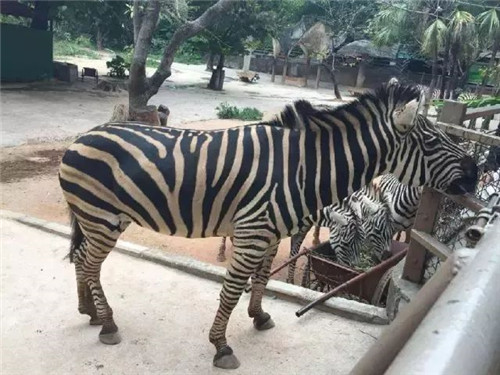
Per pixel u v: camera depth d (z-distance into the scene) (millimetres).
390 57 31141
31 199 7777
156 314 3824
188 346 3447
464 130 3496
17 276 4281
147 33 9008
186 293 4172
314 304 3875
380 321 3805
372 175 3072
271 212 2936
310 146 2979
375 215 5621
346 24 30922
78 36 40688
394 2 25359
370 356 797
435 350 474
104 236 3195
